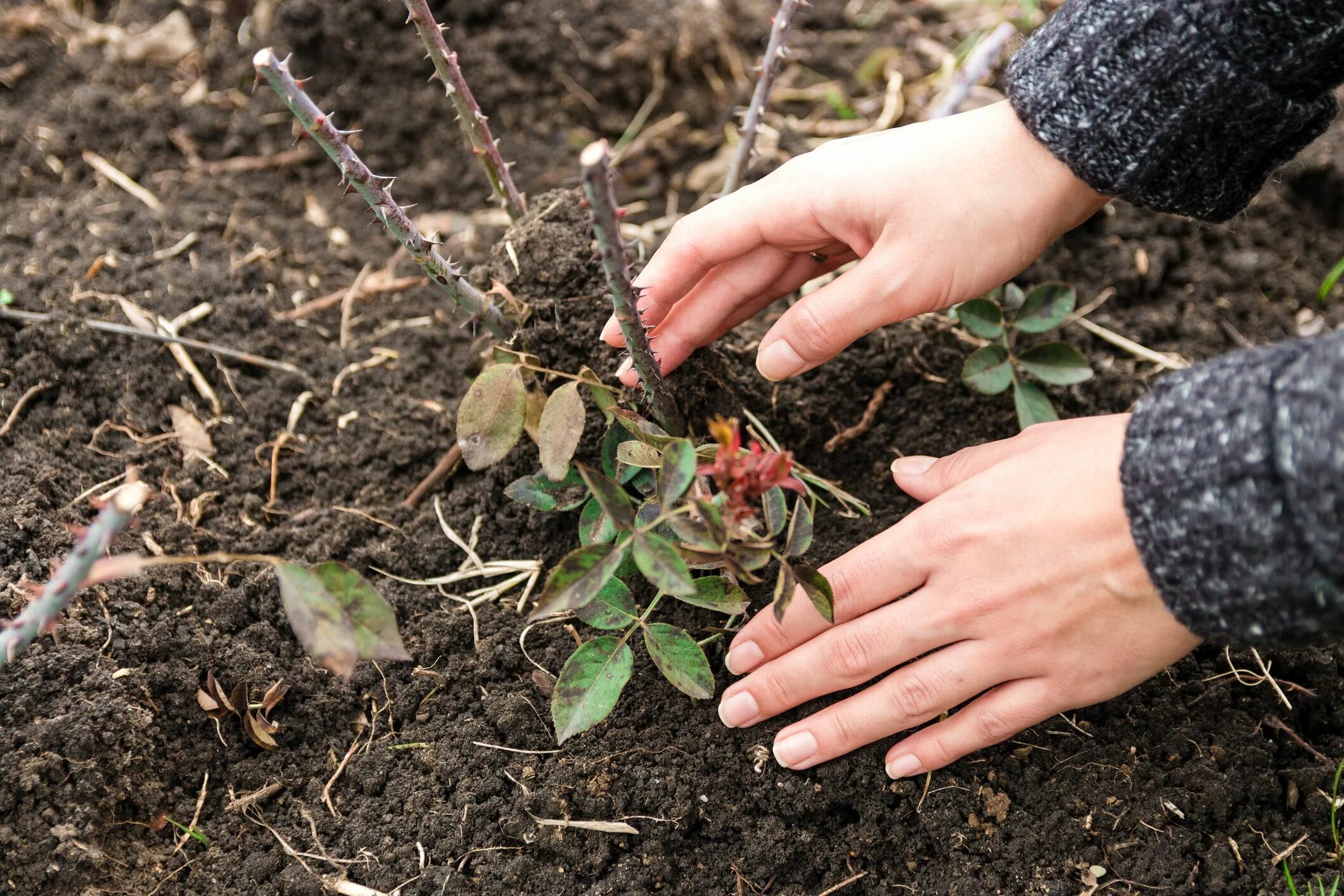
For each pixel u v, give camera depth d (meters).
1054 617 1.12
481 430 1.26
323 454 1.69
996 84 2.24
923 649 1.21
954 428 1.68
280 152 2.15
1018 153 1.29
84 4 2.30
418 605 1.55
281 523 1.62
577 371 1.55
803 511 1.24
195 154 2.12
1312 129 1.29
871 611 1.25
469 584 1.58
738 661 1.35
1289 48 1.14
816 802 1.35
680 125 2.26
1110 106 1.21
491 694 1.46
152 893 1.27
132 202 1.99
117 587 1.42
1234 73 1.16
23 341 1.65
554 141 2.23
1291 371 0.92
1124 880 1.29
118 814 1.31
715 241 1.32
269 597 1.49
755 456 1.11
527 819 1.34
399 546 1.60
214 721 1.40
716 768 1.37
